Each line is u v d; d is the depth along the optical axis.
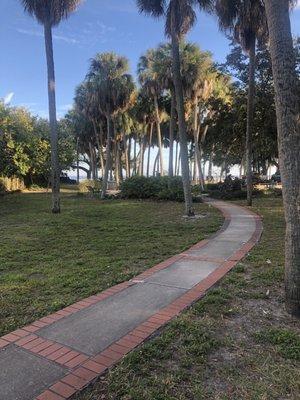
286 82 4.68
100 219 14.66
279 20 4.72
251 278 6.24
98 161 60.75
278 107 4.75
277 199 23.05
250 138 19.62
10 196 31.84
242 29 18.08
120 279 6.36
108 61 28.86
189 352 3.84
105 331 4.34
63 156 45.56
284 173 4.75
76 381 3.35
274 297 5.34
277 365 3.60
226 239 9.77
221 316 4.71
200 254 8.11
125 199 26.58
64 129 47.47
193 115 33.41
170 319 4.62
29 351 3.90
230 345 3.98
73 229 12.16
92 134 49.25
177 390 3.23
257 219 13.55
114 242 9.81
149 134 43.88
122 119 39.41
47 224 13.45
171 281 6.18
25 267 7.47
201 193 28.34
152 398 3.12
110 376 3.42
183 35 15.35
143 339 4.11
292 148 4.69
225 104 25.73
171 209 18.33
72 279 6.41
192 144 43.31
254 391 3.21
